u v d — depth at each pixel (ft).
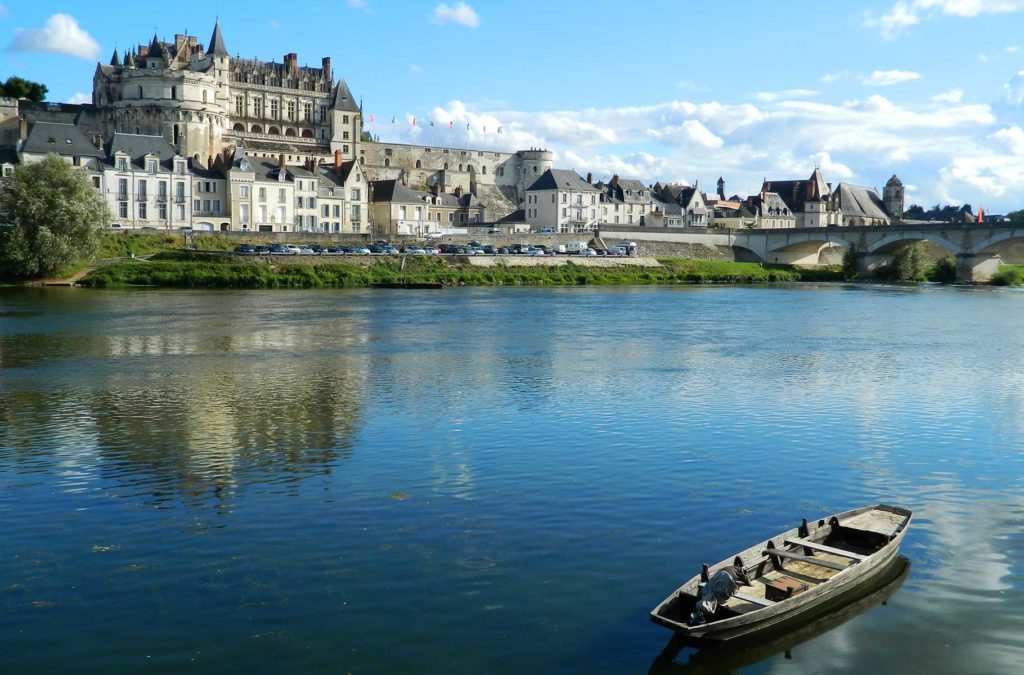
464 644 53.31
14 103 532.73
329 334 210.38
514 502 79.00
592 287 428.97
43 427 109.09
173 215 460.96
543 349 184.65
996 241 472.85
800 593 55.47
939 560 66.49
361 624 55.72
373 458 94.17
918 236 505.25
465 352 179.22
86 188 355.36
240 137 609.83
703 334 215.72
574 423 111.75
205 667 50.75
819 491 83.15
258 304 293.02
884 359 171.83
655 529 72.13
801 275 529.86
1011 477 88.58
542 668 50.90
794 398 129.90
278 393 132.77
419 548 67.87
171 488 83.56
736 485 84.64
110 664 51.08
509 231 589.32
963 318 265.13
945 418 115.96
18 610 57.62
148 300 299.79
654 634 54.85
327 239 442.91
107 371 153.48
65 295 313.32
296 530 71.87
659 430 107.96
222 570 63.87
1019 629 55.72
